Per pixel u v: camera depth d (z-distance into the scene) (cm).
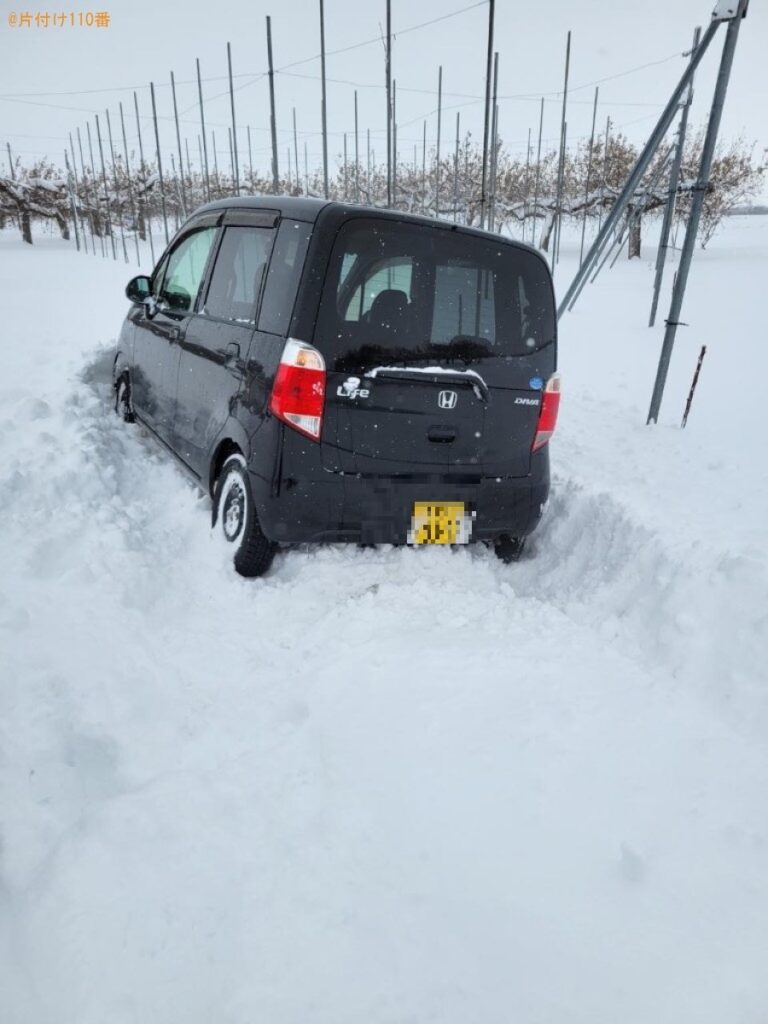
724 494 420
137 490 425
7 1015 142
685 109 948
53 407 511
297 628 303
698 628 280
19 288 1529
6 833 182
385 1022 143
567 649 292
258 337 316
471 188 2827
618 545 359
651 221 2792
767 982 155
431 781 213
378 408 305
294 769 217
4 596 279
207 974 151
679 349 912
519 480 343
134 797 201
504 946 161
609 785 213
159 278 479
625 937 165
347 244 292
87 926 159
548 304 337
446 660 279
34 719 219
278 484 303
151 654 271
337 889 173
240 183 3509
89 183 3825
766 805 208
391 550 364
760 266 1884
